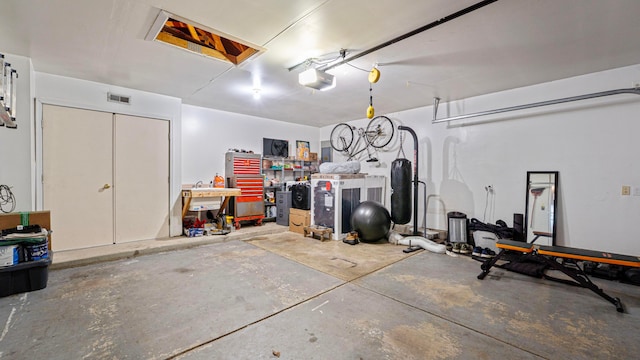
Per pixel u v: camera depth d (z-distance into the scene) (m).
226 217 5.59
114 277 3.16
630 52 2.99
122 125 4.40
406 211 5.00
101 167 4.23
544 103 3.88
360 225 4.75
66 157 3.95
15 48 2.97
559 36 2.65
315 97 4.83
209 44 3.15
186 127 5.54
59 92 3.85
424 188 5.12
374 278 3.20
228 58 3.29
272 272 3.36
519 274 3.38
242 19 2.37
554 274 3.38
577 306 2.53
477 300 2.64
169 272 3.34
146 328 2.12
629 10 2.21
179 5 2.18
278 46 2.88
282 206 6.30
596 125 3.62
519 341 1.98
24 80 3.21
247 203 5.89
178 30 2.91
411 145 5.72
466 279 3.19
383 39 2.72
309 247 4.55
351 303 2.56
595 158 3.64
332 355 1.82
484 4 2.13
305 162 7.66
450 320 2.27
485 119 4.64
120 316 2.29
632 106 3.38
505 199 4.44
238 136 6.29
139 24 2.47
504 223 4.38
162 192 4.82
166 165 4.85
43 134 3.77
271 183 6.80
